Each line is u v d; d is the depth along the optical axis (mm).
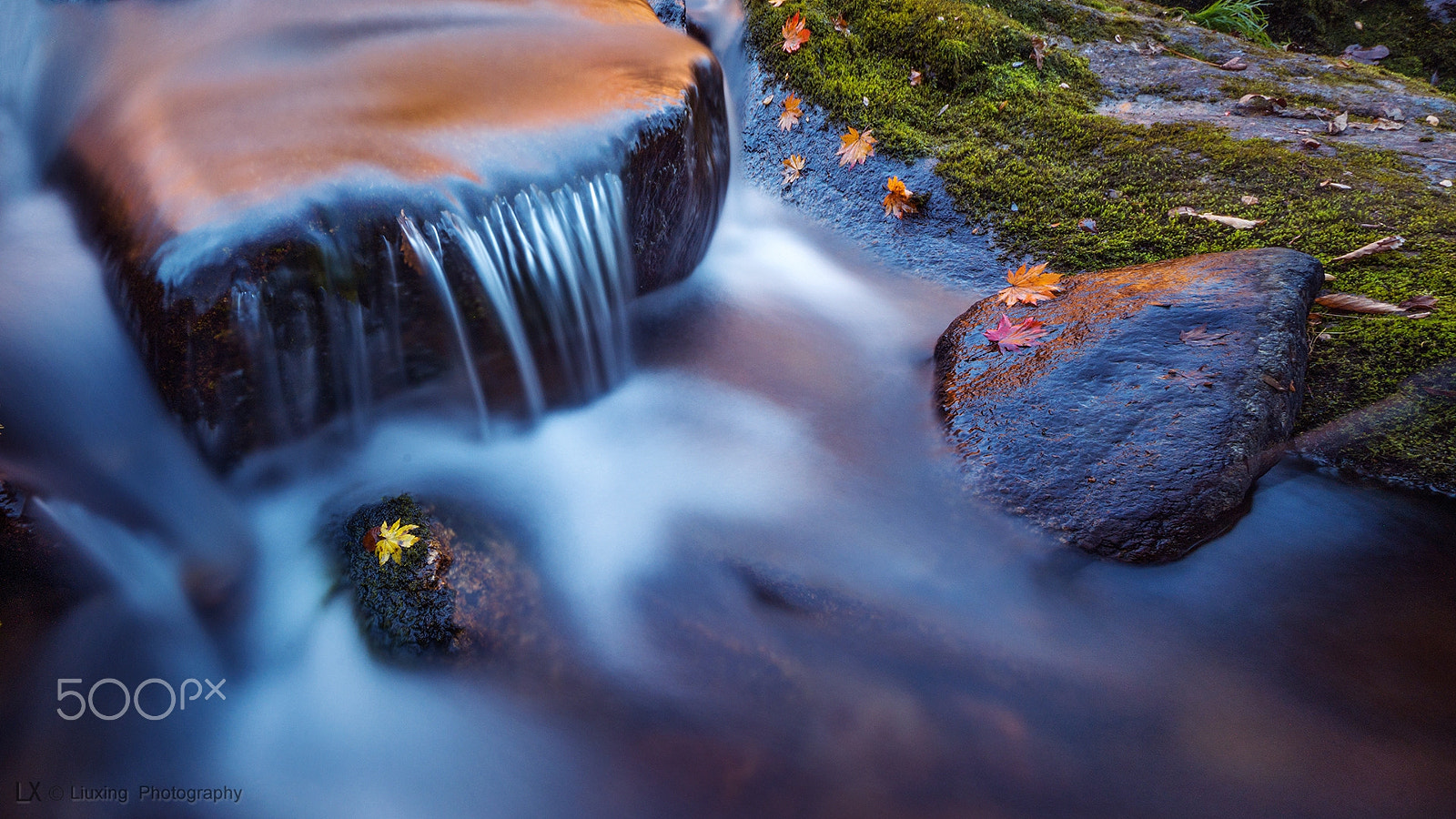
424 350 1220
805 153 1748
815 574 1170
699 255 1530
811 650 1126
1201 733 1090
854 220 1666
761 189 1765
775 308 1530
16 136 1362
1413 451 1210
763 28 1852
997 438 1247
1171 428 1197
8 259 1161
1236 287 1292
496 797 1070
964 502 1220
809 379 1417
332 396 1185
